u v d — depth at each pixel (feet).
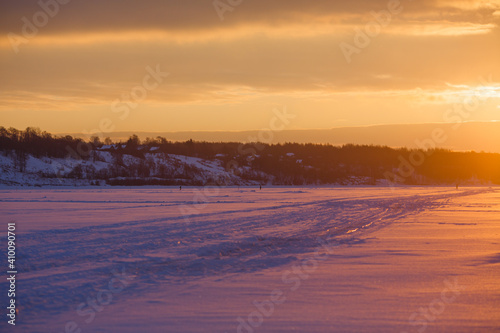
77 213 102.63
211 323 24.00
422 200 178.60
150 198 182.60
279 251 51.01
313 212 111.65
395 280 34.45
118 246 51.75
